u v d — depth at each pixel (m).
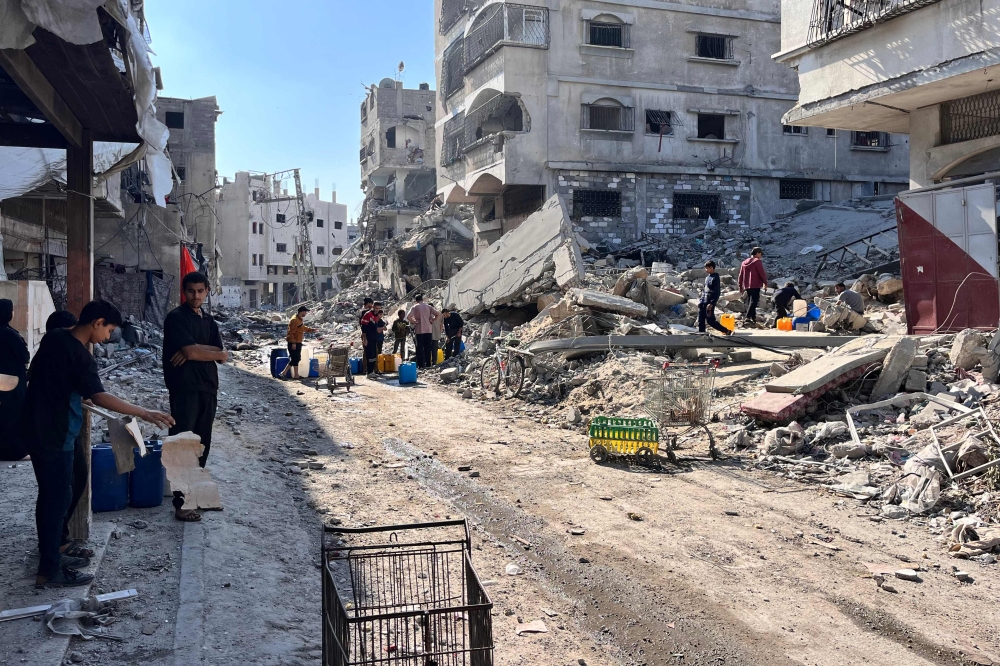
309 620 4.96
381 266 47.84
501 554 6.52
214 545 5.93
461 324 20.23
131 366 17.53
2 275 15.55
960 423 9.15
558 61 31.08
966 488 7.79
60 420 4.91
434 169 60.16
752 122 33.72
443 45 38.38
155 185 7.76
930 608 5.49
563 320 17.42
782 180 34.47
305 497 7.97
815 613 5.41
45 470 4.89
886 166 35.56
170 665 4.16
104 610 4.73
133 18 5.30
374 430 11.98
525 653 4.79
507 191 34.62
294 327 18.19
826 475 8.80
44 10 3.96
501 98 31.30
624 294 18.78
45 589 4.89
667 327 17.27
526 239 22.75
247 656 4.36
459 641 4.54
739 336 14.80
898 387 10.77
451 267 40.72
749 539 6.91
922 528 7.23
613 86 31.77
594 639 5.03
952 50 13.78
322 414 13.22
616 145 31.88
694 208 33.28
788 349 14.22
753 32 33.69
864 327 15.84
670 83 32.53
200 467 6.69
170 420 5.30
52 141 6.27
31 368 4.96
